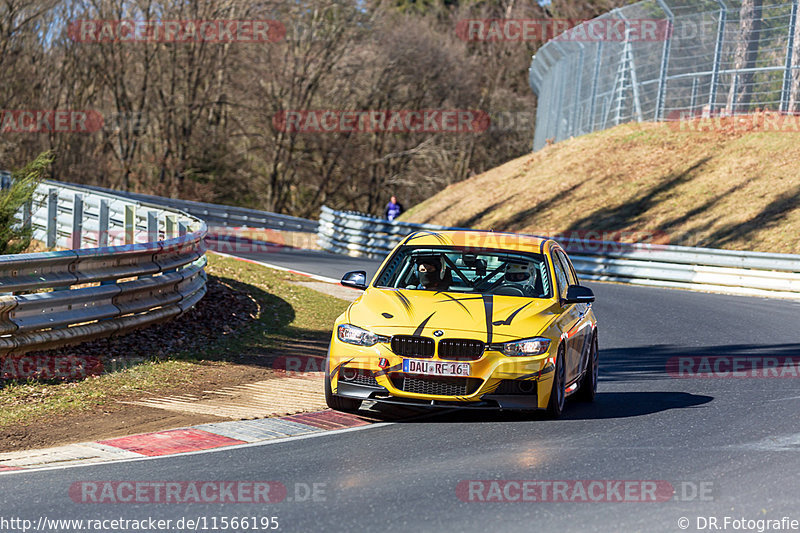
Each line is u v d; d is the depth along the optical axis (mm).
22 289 30016
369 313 25203
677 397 29375
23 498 17812
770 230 79500
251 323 42469
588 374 28703
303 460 20656
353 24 185125
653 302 58750
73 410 25781
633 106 115438
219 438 23125
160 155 184750
